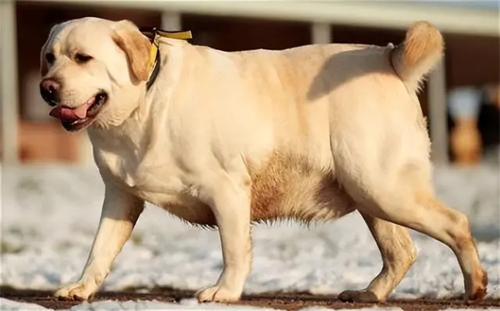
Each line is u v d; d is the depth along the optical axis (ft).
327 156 36.35
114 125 34.53
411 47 36.19
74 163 127.13
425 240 66.64
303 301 38.75
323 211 37.40
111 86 33.88
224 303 33.53
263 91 35.94
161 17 127.95
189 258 61.77
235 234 34.50
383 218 36.99
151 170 34.78
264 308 32.27
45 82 33.42
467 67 164.25
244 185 35.09
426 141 37.04
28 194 102.83
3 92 117.39
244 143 35.09
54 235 78.28
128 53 33.91
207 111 34.65
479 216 90.68
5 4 116.47
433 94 145.07
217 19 130.21
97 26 34.19
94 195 104.27
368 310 32.78
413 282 45.85
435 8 136.98
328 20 132.16
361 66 36.96
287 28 137.59
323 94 36.42
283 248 67.31
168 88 34.53
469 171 126.62
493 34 140.97
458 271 49.52
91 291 36.22
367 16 133.69
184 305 32.22
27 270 56.29
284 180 36.45
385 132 36.19
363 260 58.39
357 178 36.09
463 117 169.58
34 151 131.23
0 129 125.80
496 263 52.54
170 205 35.81
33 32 132.36
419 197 36.37
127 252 65.16
